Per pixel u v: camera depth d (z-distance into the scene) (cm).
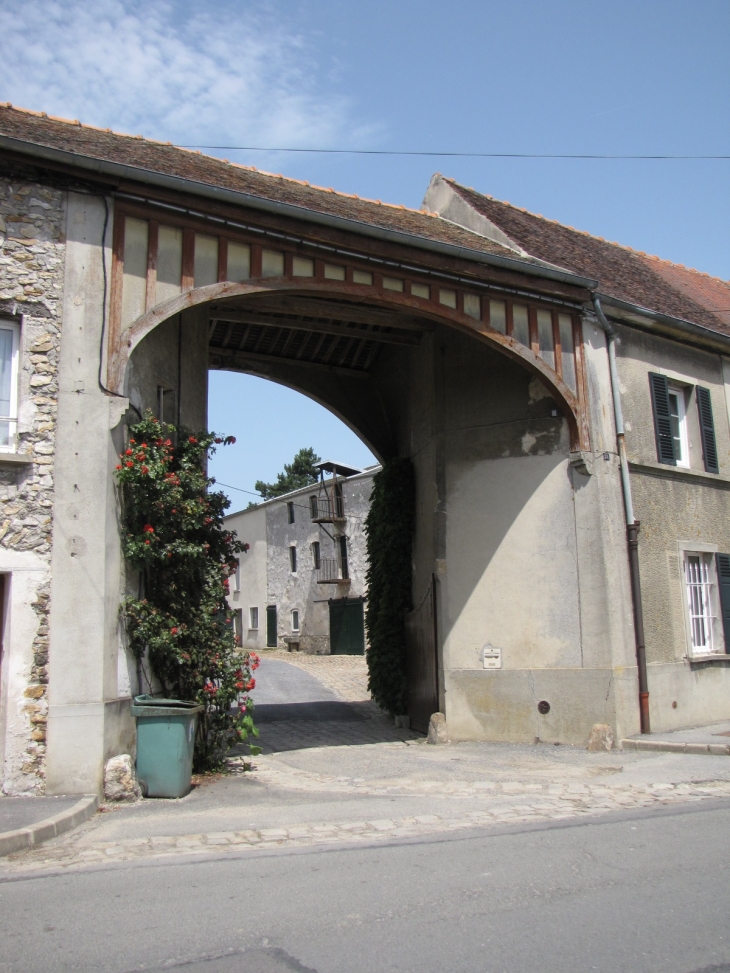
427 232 1295
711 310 1569
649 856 564
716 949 407
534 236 1461
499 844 607
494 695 1202
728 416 1453
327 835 652
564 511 1202
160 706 837
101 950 418
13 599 774
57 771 764
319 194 1293
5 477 789
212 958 405
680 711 1213
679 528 1297
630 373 1291
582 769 966
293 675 2336
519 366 1263
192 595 925
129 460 851
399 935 430
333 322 1307
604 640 1145
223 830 671
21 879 542
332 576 3250
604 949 409
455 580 1262
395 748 1171
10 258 825
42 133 998
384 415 1533
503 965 391
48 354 826
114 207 880
